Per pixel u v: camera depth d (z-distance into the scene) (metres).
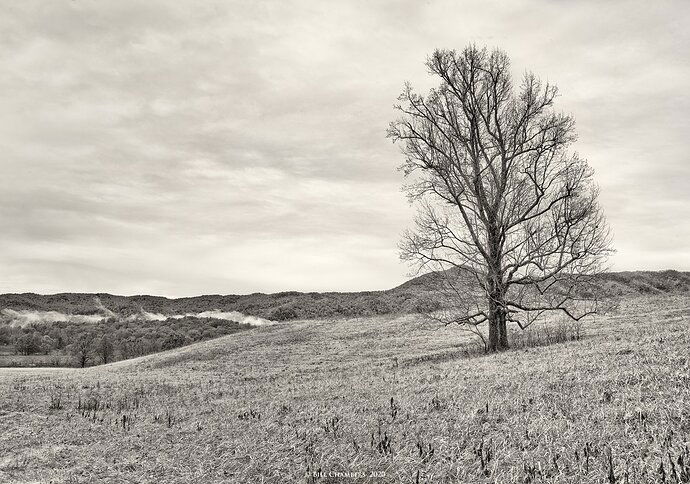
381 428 13.33
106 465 12.54
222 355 45.03
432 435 12.09
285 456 11.74
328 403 18.41
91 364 68.25
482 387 17.22
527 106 30.47
